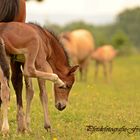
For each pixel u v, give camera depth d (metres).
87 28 103.25
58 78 15.59
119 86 32.94
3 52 14.91
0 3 16.09
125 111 20.17
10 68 15.82
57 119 18.55
